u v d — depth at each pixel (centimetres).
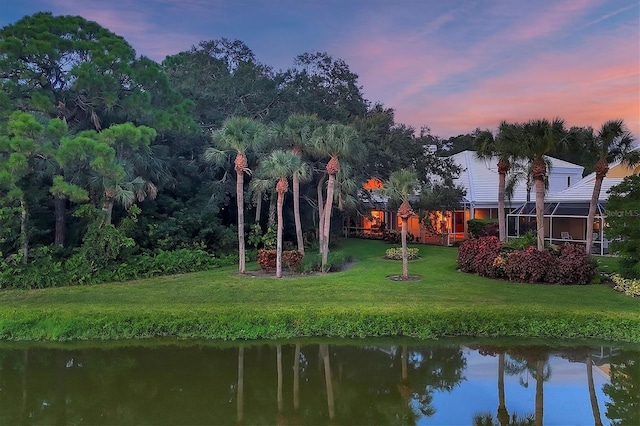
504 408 756
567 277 1444
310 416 736
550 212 2348
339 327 1088
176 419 723
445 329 1077
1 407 762
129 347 1038
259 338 1073
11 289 1432
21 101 1576
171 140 2197
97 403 779
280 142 1867
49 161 1536
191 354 997
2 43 1509
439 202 2466
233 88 2462
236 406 770
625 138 1582
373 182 2842
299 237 1841
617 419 718
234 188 2312
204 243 2055
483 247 1658
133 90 1811
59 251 1689
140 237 1920
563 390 824
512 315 1095
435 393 817
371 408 765
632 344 1023
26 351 1020
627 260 1393
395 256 2078
